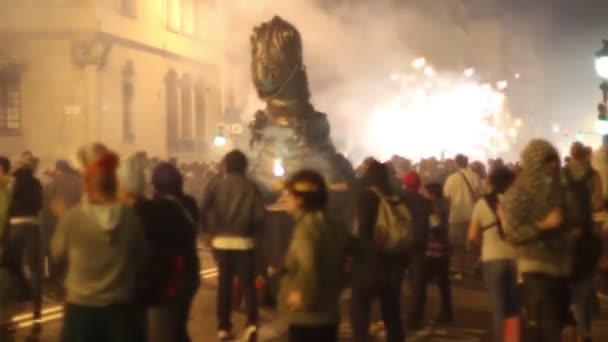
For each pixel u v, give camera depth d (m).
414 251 11.30
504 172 9.36
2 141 39.53
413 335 11.27
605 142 19.33
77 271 6.48
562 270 8.02
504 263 9.16
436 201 11.99
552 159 8.04
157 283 7.07
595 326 11.62
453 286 15.60
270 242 12.87
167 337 7.54
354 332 8.98
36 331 11.06
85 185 6.68
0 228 8.98
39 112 39.66
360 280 8.75
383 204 8.83
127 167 7.41
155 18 45.62
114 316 6.47
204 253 20.83
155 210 7.28
